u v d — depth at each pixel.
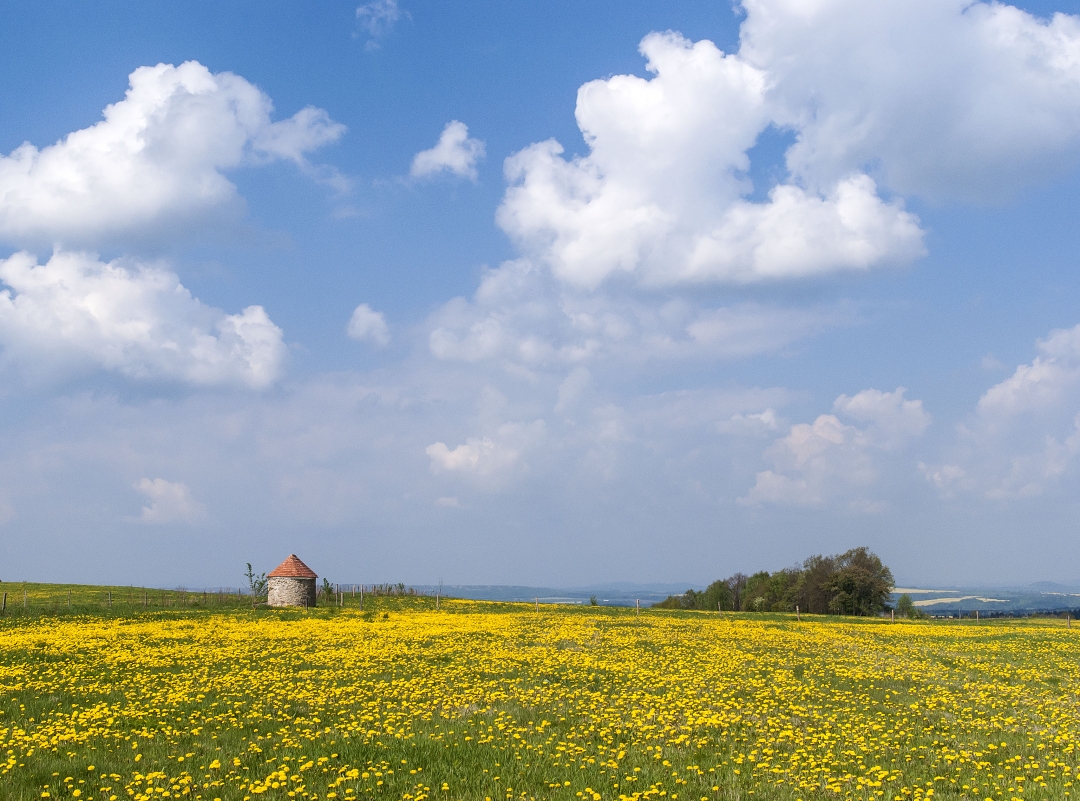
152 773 12.81
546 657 30.36
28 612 51.91
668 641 38.38
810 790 12.79
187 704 20.16
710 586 145.25
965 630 55.22
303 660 29.31
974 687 24.69
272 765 14.07
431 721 18.11
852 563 120.94
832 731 17.56
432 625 46.84
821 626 55.09
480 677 25.12
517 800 12.06
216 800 12.19
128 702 20.62
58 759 14.60
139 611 54.19
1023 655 36.19
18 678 24.78
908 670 28.70
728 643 37.91
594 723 17.88
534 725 17.59
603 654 31.81
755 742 16.38
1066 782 13.29
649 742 16.31
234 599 68.38
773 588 137.12
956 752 15.48
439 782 12.97
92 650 32.50
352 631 41.94
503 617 55.69
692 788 12.73
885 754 15.49
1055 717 19.77
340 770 13.48
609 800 12.09
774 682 24.73
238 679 24.48
